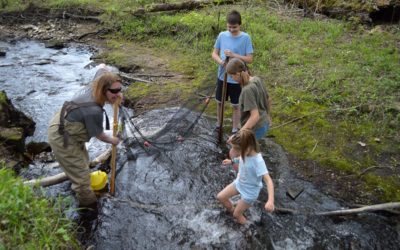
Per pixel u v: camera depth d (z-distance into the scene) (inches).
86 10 435.8
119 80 149.1
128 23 402.0
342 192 182.7
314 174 194.2
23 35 400.2
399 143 213.0
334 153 207.8
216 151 211.2
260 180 148.1
